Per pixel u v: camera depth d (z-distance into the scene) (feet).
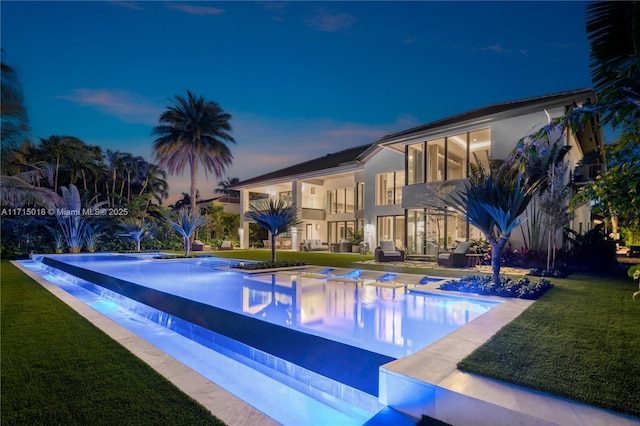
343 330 15.31
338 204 93.45
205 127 94.79
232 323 15.96
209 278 34.19
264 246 99.60
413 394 8.79
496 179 21.67
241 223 98.99
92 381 9.98
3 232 72.74
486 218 22.15
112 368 10.93
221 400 8.96
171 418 8.03
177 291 25.99
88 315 17.99
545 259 35.45
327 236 94.99
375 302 21.39
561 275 29.30
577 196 11.36
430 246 50.78
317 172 78.59
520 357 10.07
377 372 10.27
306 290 26.17
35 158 97.86
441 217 48.62
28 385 9.70
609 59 11.91
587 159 40.06
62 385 9.71
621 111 6.82
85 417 8.04
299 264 41.19
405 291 25.17
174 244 92.84
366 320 17.07
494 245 22.41
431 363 9.78
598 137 43.60
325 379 10.98
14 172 69.51
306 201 99.96
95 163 115.75
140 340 13.78
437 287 23.54
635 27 10.41
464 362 9.68
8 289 27.32
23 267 49.70
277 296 23.70
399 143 54.08
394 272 34.68
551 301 18.75
